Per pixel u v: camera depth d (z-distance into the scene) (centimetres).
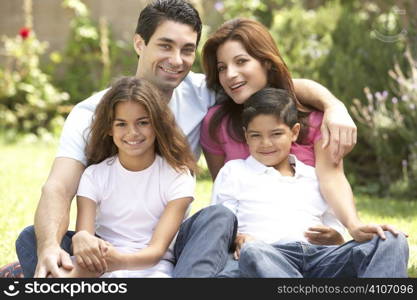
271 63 470
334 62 917
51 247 376
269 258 368
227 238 388
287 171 452
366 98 877
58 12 1269
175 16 445
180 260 383
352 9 1089
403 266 366
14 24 1273
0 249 534
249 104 447
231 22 476
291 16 1002
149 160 416
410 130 830
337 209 427
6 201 710
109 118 408
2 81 1230
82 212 407
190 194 413
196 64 1035
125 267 379
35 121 1237
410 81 824
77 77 1264
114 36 1253
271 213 428
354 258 373
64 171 417
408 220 664
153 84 448
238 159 460
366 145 886
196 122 480
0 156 1020
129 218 411
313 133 461
